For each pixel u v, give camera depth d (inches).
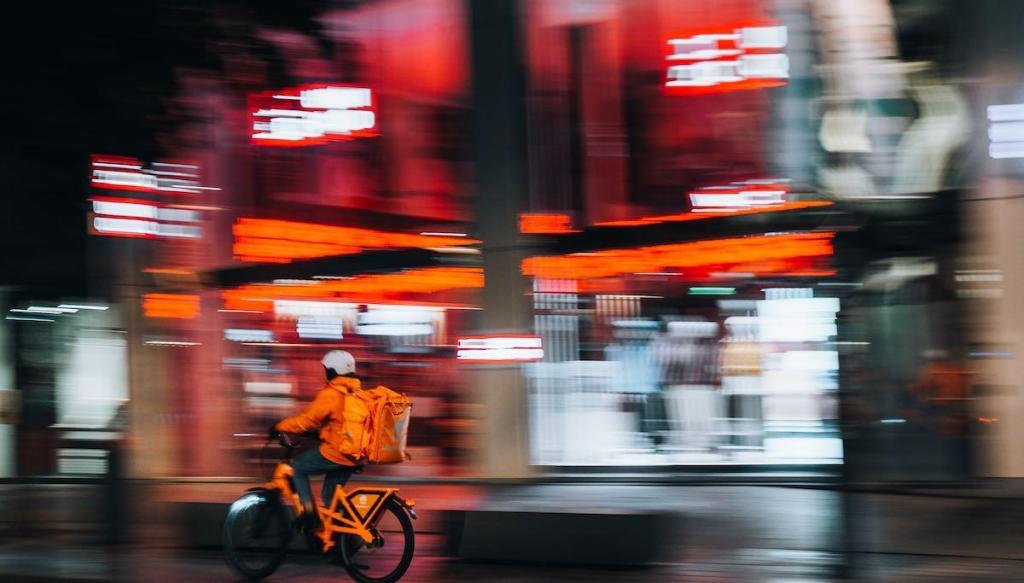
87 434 674.2
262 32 581.3
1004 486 446.0
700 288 547.2
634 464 543.8
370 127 618.2
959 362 489.4
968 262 491.5
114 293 665.0
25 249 677.9
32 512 453.1
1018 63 486.3
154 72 545.3
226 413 639.1
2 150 625.6
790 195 527.5
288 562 349.4
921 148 504.7
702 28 546.9
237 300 646.5
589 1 560.4
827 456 517.3
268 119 637.3
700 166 549.3
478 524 343.6
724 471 530.3
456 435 570.6
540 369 553.3
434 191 598.9
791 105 531.5
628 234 540.1
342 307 621.3
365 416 301.1
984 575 295.9
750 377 537.3
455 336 583.5
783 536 365.7
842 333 509.0
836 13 520.7
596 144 560.4
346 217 627.2
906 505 389.4
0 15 517.7
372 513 302.8
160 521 430.6
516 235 551.2
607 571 324.5
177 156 629.9
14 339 729.0
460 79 592.4
